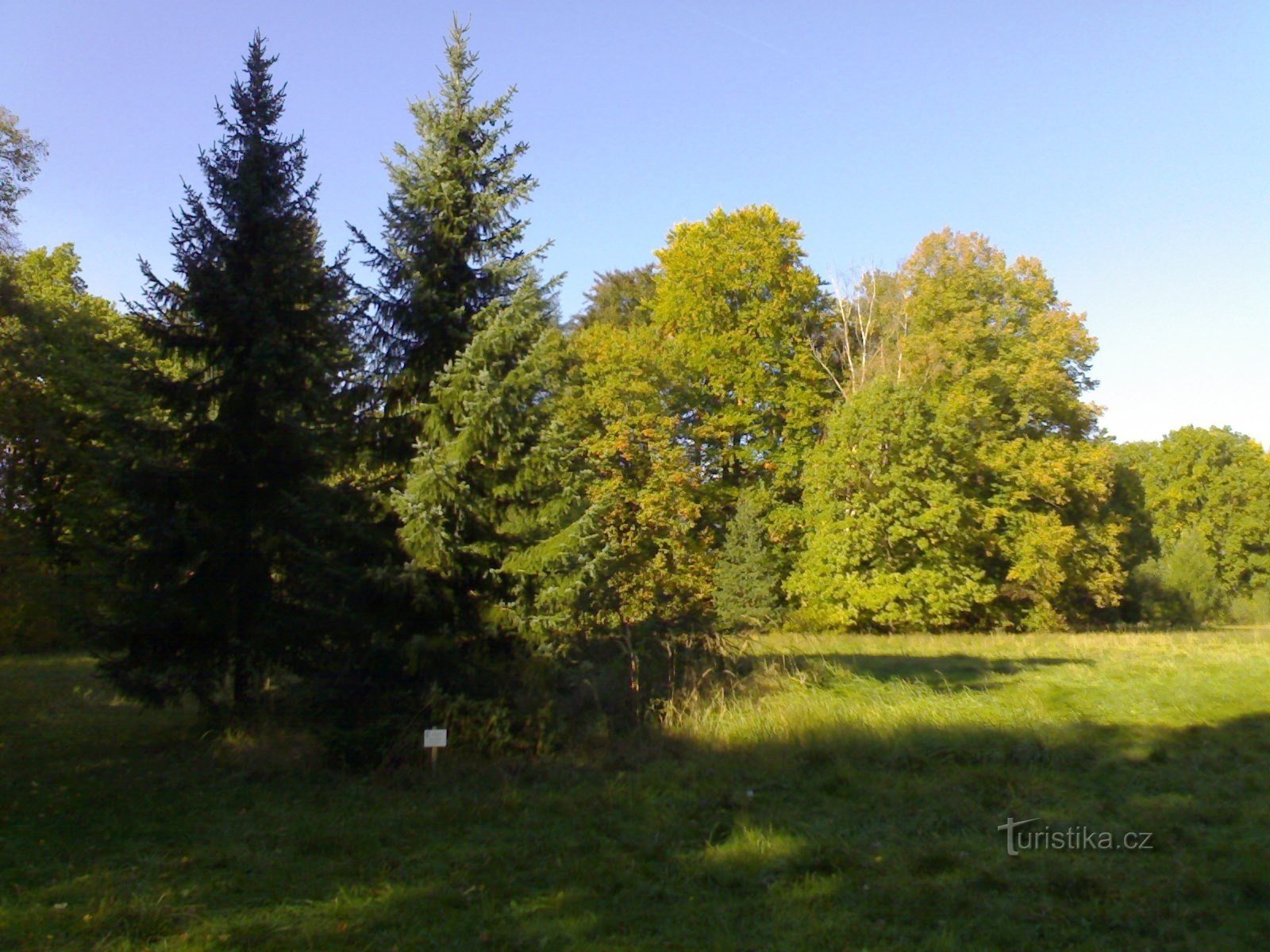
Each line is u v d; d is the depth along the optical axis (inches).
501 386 443.2
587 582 469.7
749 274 1456.7
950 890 268.7
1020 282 1480.1
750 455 1454.2
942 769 414.9
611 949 229.8
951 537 1240.8
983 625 1348.4
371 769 426.9
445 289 496.1
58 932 237.6
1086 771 408.5
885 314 1552.7
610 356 1338.6
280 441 527.2
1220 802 352.5
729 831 331.0
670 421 1305.4
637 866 293.4
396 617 446.9
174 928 242.2
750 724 482.9
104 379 979.9
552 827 339.6
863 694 557.9
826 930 240.4
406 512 433.1
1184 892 262.5
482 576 461.4
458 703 433.4
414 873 287.7
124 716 602.5
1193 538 1823.3
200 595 510.6
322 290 557.3
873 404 1247.5
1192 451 2299.5
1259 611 1926.7
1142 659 765.3
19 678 804.6
